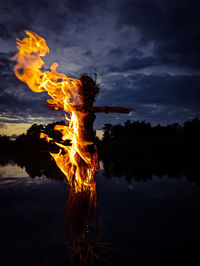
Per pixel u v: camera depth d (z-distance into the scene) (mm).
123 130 44281
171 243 2258
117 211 3445
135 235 2490
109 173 8148
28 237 2449
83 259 1901
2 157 22047
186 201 3980
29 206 3762
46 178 7031
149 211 3428
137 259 1916
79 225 2387
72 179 2529
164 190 4906
